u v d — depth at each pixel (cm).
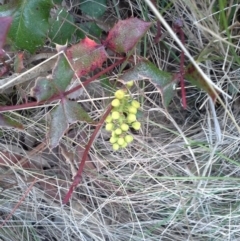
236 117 49
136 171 51
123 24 38
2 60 42
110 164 51
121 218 54
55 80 36
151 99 49
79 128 50
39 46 41
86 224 53
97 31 46
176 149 50
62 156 52
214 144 49
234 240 52
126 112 39
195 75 39
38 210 54
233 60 45
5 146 51
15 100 50
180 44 34
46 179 52
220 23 43
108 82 46
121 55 44
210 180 50
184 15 46
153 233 54
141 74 38
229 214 51
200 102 50
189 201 52
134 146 50
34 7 39
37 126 50
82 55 38
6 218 51
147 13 47
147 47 47
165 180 51
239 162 51
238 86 48
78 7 47
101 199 52
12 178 52
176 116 51
